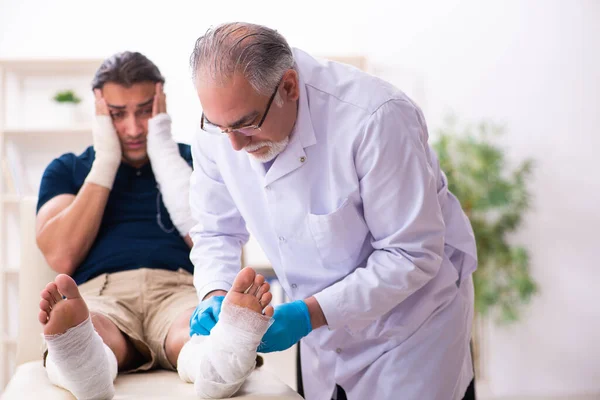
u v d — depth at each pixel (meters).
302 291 1.59
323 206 1.48
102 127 1.99
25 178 4.27
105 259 1.93
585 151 4.36
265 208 1.57
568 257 4.37
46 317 1.30
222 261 1.63
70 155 2.13
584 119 4.36
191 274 1.97
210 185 1.68
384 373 1.55
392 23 4.87
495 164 4.17
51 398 1.38
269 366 4.05
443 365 1.54
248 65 1.27
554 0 4.39
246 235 1.75
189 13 4.72
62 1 4.63
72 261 1.94
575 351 4.38
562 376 4.38
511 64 4.47
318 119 1.44
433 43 4.75
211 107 1.29
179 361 1.55
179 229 1.98
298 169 1.45
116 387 1.50
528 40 4.44
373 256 1.46
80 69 4.39
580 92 4.37
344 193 1.44
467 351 1.64
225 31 1.31
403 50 4.85
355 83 1.45
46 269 2.06
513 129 4.45
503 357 4.39
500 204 4.10
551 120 4.39
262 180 1.50
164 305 1.84
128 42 4.67
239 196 1.58
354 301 1.41
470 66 4.60
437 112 4.73
